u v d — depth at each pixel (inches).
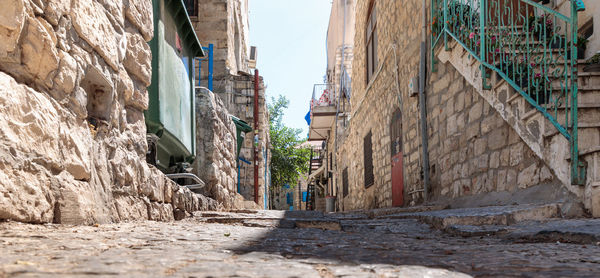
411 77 370.3
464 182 273.3
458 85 281.9
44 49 103.1
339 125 787.4
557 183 181.5
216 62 568.7
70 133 114.3
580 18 257.9
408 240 124.6
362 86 576.4
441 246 106.8
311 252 85.3
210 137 298.8
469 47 255.1
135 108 169.6
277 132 1101.1
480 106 251.8
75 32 120.2
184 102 252.8
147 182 165.8
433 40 319.6
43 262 60.2
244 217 192.9
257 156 559.5
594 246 103.7
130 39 162.2
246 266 64.1
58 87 111.1
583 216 162.7
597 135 170.9
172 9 226.2
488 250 96.7
